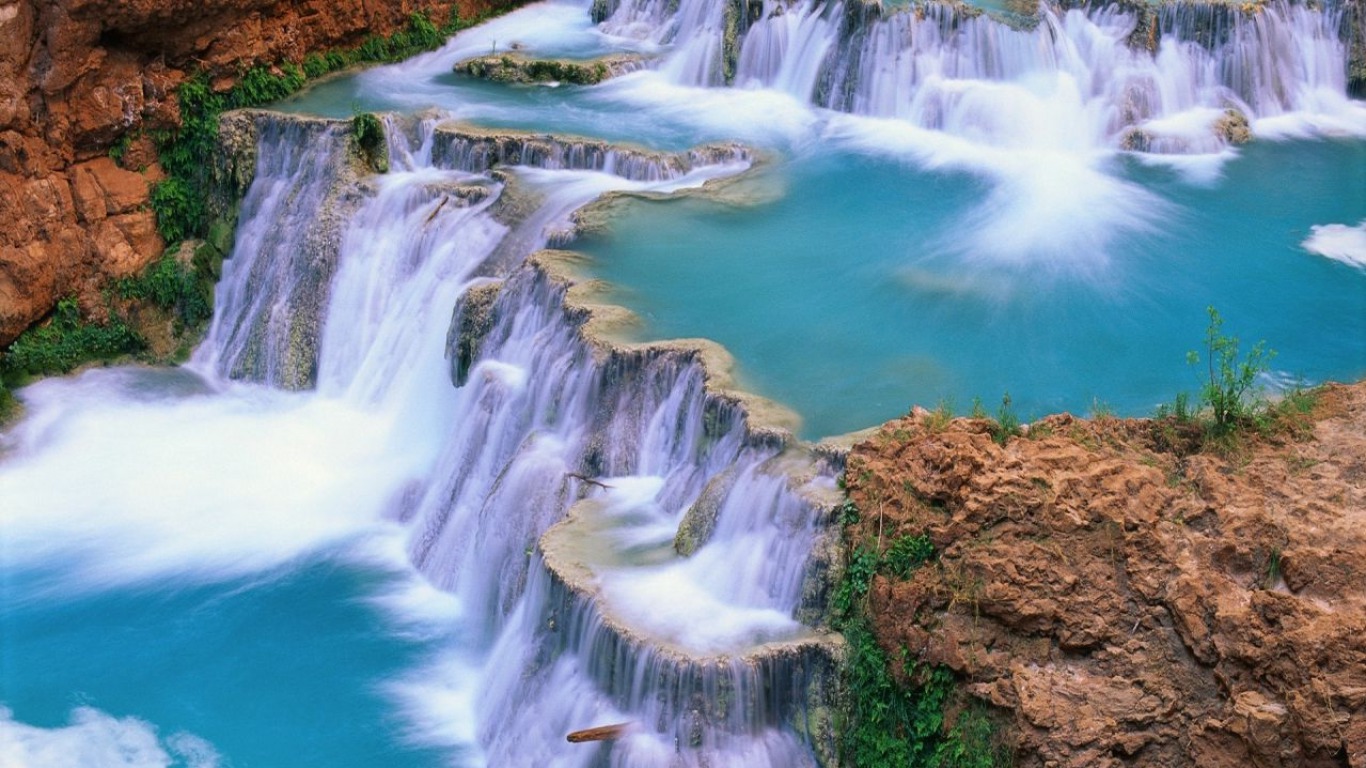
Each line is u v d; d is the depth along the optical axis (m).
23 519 22.88
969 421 16.80
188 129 27.89
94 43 26.55
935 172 26.28
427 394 24.00
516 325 22.44
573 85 30.31
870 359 20.20
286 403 25.58
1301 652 13.73
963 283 22.48
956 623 15.16
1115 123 27.30
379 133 26.72
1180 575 14.59
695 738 15.48
